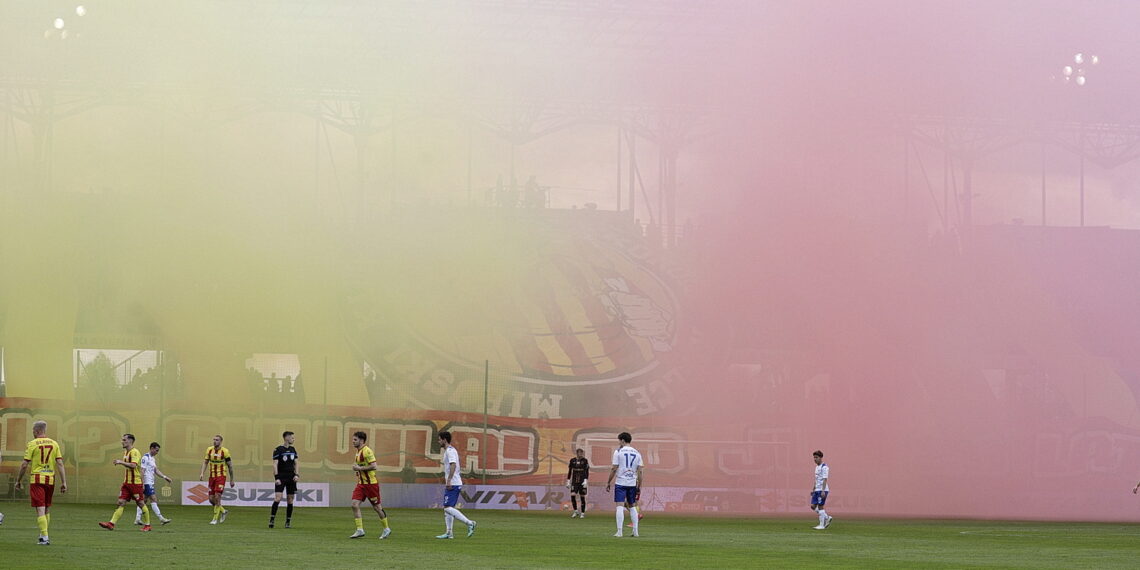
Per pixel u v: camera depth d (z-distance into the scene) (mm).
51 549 52188
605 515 103000
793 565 49250
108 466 110312
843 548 60531
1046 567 49375
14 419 109688
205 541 58719
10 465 108062
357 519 63500
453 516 64500
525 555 52344
